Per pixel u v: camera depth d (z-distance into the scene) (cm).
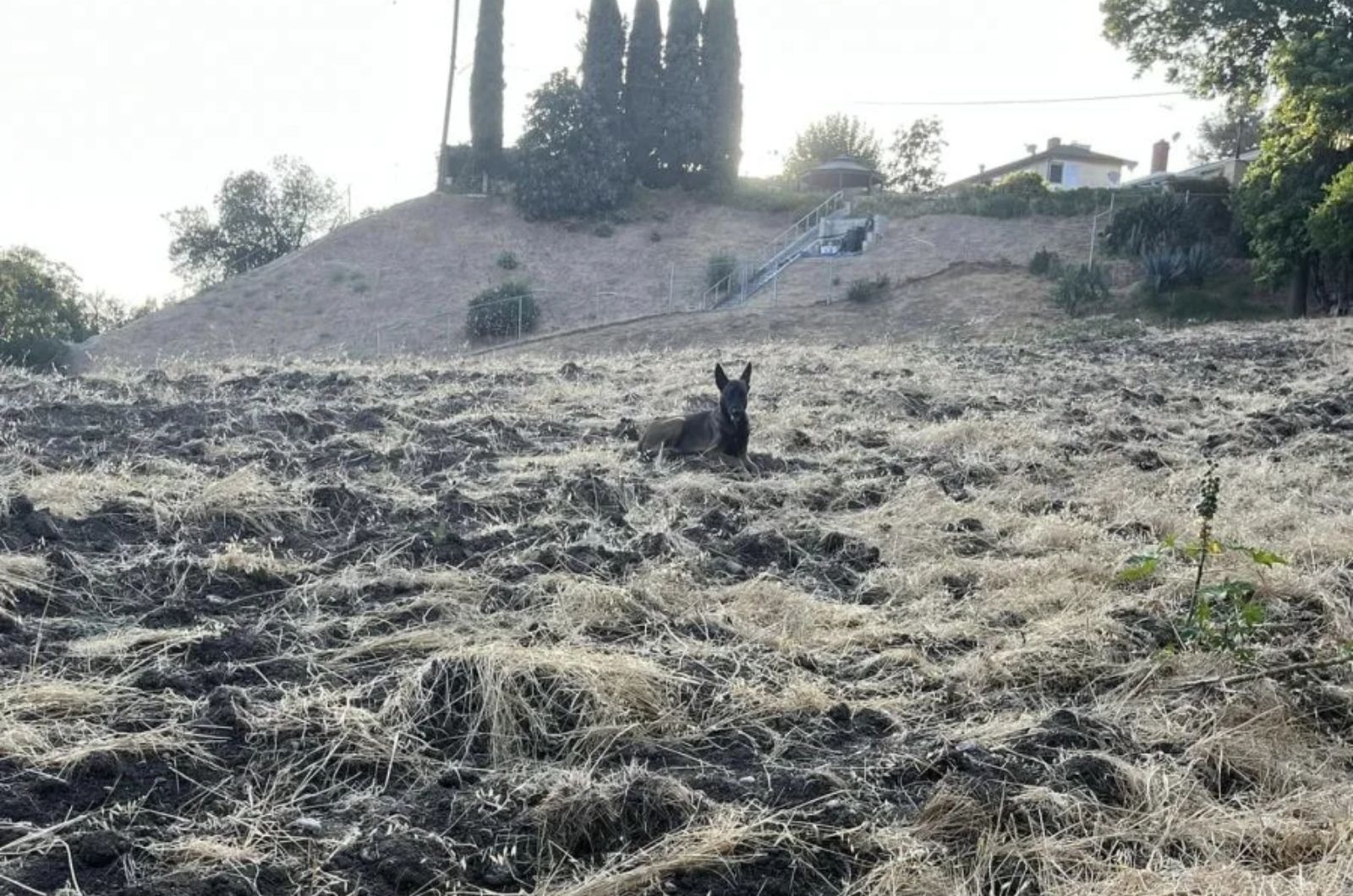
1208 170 6000
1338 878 341
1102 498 790
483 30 5859
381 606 557
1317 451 938
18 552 598
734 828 361
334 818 374
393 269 5066
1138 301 3588
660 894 336
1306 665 458
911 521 731
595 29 5778
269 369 1475
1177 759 423
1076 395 1285
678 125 5738
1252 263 3731
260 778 397
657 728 442
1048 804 381
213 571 591
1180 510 760
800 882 349
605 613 545
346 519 727
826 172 6644
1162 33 3797
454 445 970
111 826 362
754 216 5531
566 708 445
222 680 467
